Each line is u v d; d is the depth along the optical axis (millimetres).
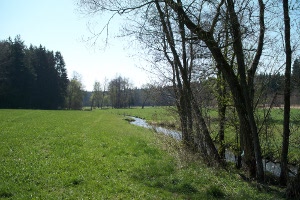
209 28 12117
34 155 13477
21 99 81375
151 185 9922
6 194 8227
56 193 8578
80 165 12031
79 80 109875
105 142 19453
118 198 8492
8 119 33250
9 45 82562
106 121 42656
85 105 155000
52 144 17094
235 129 14664
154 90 16859
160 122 19531
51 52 97062
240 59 11125
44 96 90000
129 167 12336
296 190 9430
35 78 86750
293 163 13742
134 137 23078
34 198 7965
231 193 9438
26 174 10125
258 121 13680
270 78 13648
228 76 11914
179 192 9281
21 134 20641
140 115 63750
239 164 14664
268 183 11492
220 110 14805
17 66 81438
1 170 10469
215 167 12828
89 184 9570
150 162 13359
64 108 101188
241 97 12023
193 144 14180
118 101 120438
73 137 20922
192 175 11219
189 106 14281
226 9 11672
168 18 12641
